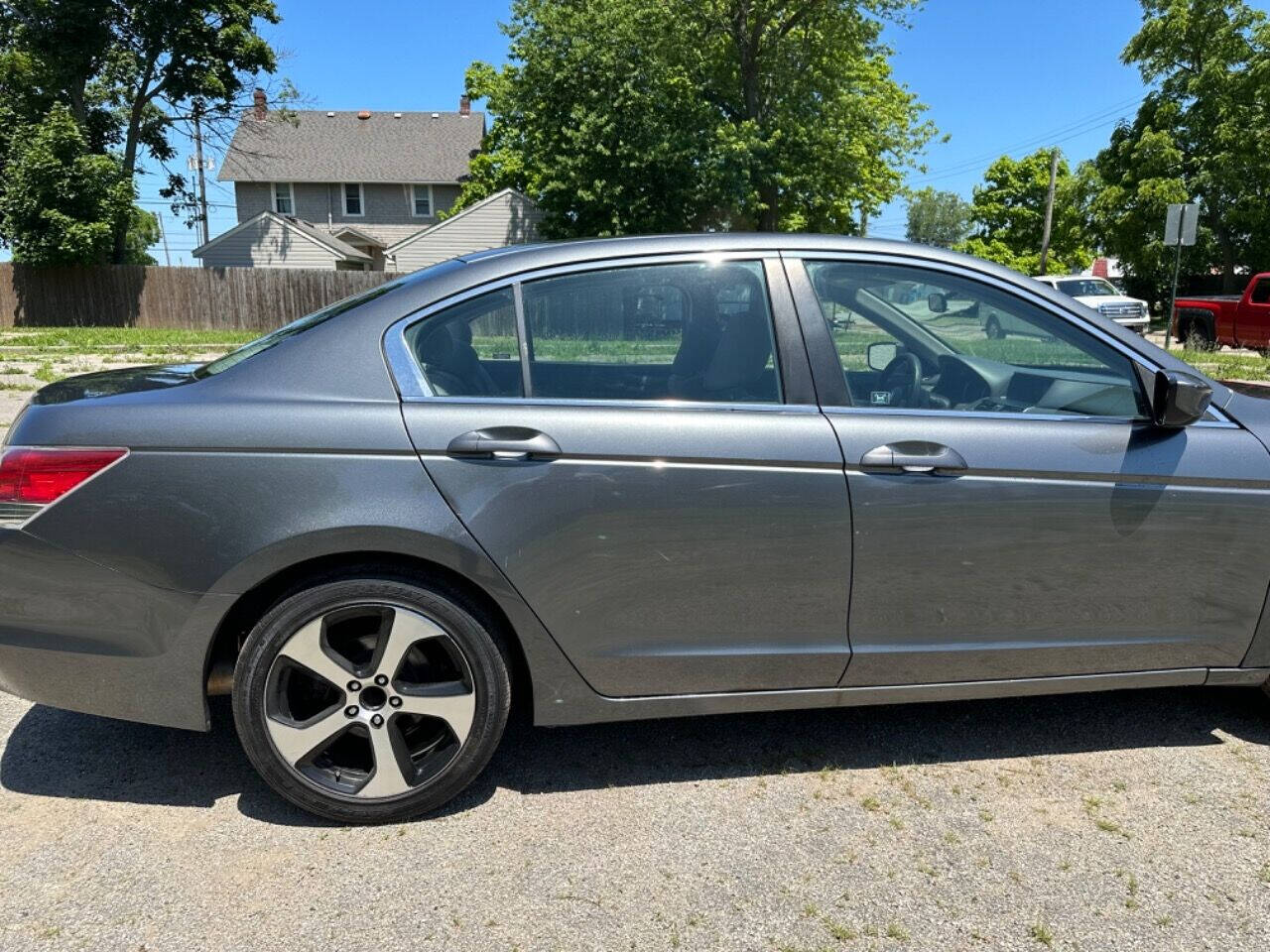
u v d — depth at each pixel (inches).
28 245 1118.4
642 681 103.5
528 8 1099.9
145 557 93.7
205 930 83.7
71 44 1179.3
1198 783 110.0
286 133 1878.7
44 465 94.0
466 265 105.9
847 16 1137.4
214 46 1267.2
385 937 83.2
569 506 97.3
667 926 85.0
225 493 93.6
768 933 84.3
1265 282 745.0
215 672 101.0
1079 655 109.6
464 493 95.5
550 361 102.6
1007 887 91.0
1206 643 112.0
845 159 1229.7
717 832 99.9
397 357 99.5
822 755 116.7
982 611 106.1
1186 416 104.6
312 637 96.7
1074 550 105.7
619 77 1081.4
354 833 99.4
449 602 97.5
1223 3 1135.6
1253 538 109.2
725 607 102.0
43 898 87.7
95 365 547.5
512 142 1284.4
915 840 98.6
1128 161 1236.5
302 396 97.3
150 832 99.0
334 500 93.7
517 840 98.3
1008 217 2042.3
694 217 1159.6
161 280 1163.9
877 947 82.7
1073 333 111.6
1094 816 103.1
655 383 104.2
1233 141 1135.0
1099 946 83.0
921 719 126.8
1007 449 103.5
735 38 1184.8
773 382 104.3
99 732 121.5
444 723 101.8
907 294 109.8
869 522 101.6
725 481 99.3
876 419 103.3
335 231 1728.6
